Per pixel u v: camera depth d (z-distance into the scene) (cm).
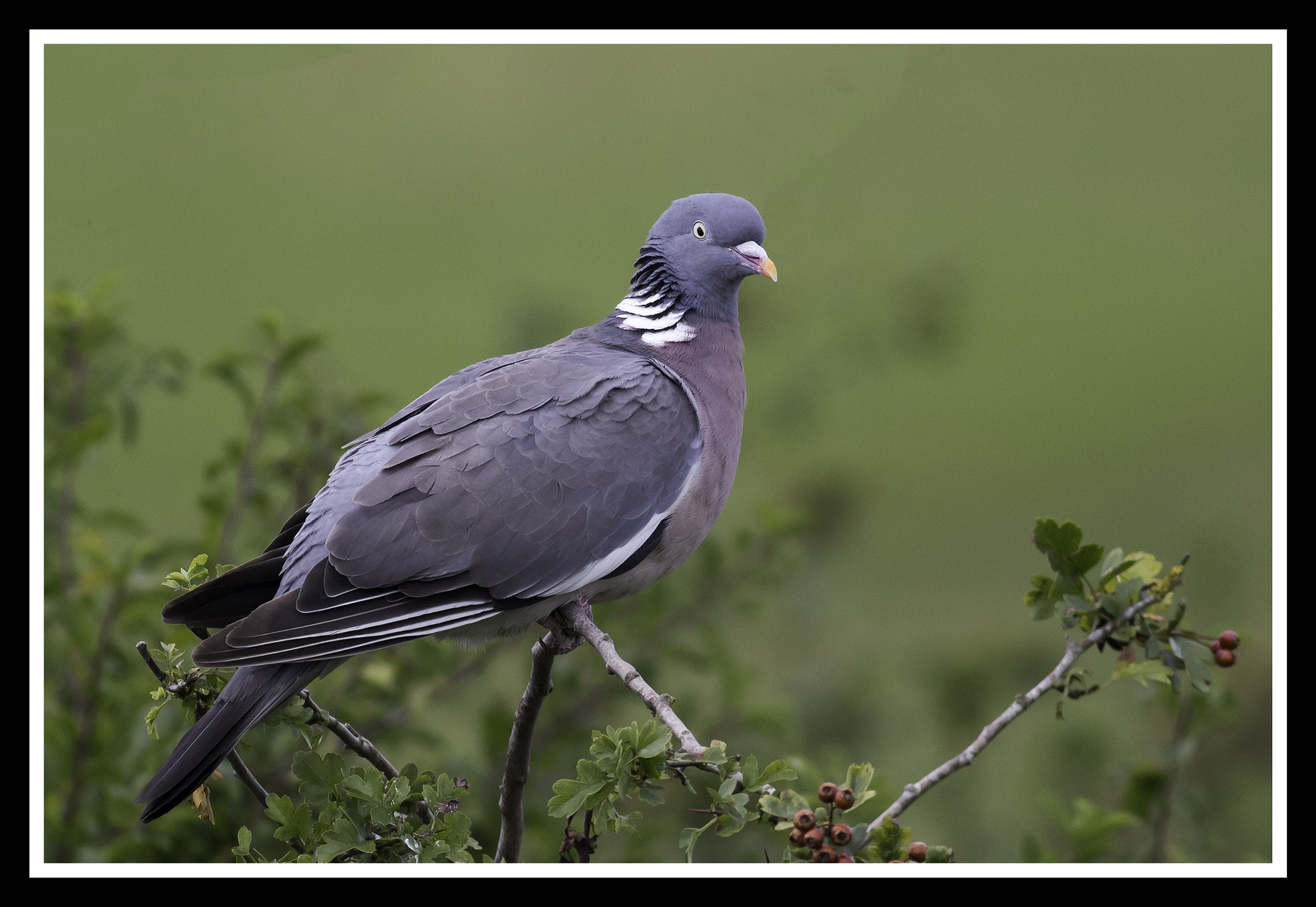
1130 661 643
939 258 1314
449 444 770
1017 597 1739
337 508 765
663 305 884
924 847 596
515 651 1081
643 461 791
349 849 630
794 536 1106
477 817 955
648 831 919
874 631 1588
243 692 685
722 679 1034
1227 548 1409
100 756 906
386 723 984
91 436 966
